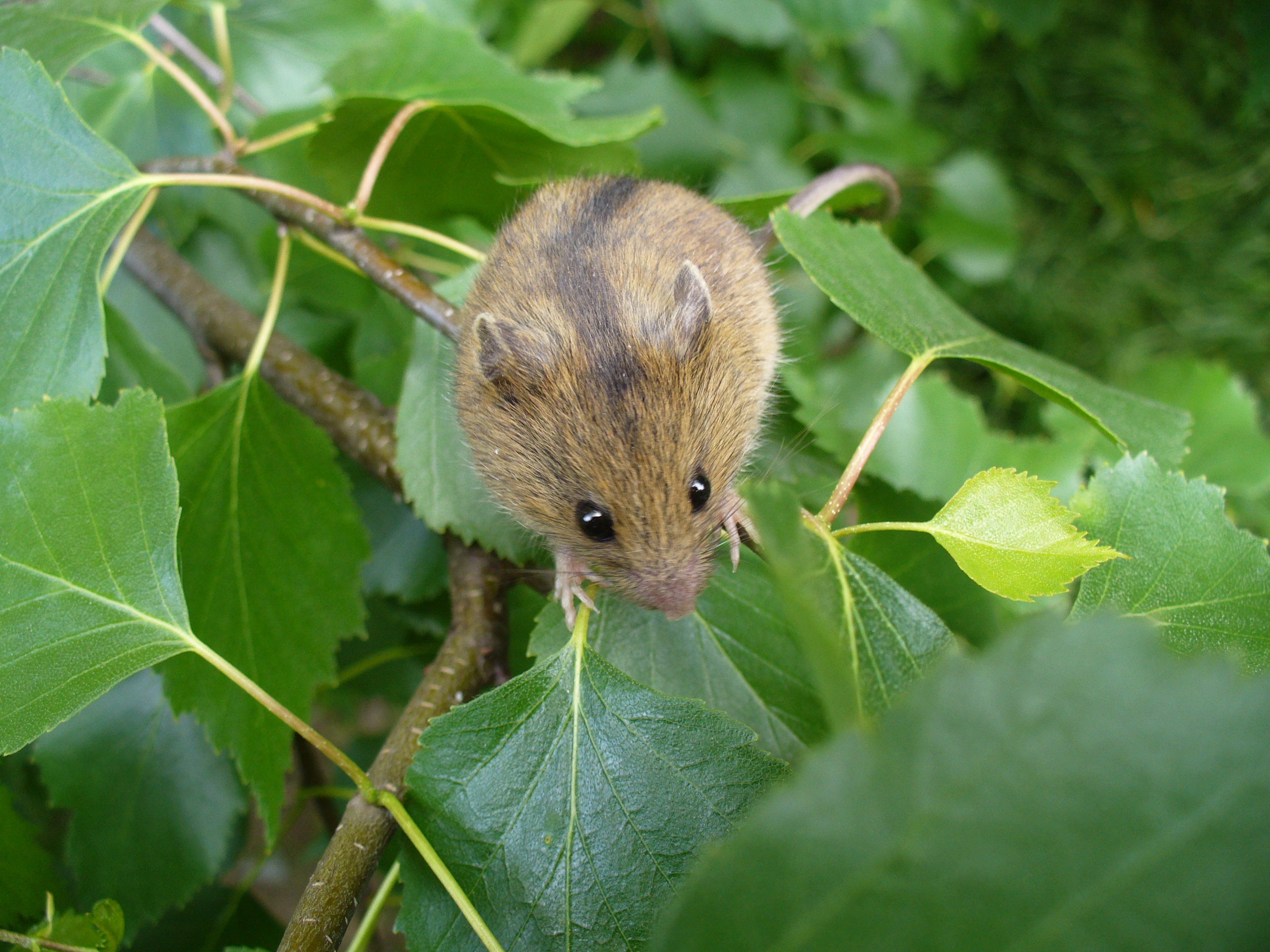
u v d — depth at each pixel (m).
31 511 0.07
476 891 0.07
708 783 0.07
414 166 0.11
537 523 0.09
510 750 0.07
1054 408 0.12
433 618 0.12
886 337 0.08
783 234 0.09
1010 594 0.07
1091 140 0.23
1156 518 0.07
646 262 0.10
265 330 0.10
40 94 0.09
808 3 0.16
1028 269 0.23
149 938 0.12
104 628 0.07
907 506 0.09
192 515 0.09
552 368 0.09
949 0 0.19
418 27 0.11
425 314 0.10
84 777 0.11
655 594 0.08
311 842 0.18
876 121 0.19
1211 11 0.22
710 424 0.09
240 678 0.08
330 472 0.10
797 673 0.08
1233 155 0.22
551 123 0.10
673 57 0.19
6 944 0.08
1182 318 0.23
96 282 0.08
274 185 0.09
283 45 0.14
